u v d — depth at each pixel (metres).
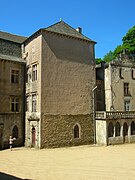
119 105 36.50
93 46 34.34
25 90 32.03
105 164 18.94
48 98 28.94
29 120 30.08
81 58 32.72
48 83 29.14
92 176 14.88
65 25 32.88
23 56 33.06
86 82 32.84
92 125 32.72
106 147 29.91
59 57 30.50
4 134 29.31
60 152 25.73
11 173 15.80
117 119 32.69
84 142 31.59
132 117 34.44
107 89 36.44
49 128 28.66
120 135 33.00
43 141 28.14
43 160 20.83
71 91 31.08
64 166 18.16
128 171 16.30
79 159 21.36
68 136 30.12
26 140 30.62
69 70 31.23
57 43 30.59
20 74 32.03
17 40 35.00
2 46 31.84
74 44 32.25
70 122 30.50
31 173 15.80
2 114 29.38
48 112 28.77
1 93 29.58
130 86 38.41
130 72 38.78
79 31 35.31
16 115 30.91
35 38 30.50
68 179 14.17
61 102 29.97
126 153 25.05
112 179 14.12
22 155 23.67
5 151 26.88
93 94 33.31
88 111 32.53
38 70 29.20
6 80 30.31
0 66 29.89
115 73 36.81
